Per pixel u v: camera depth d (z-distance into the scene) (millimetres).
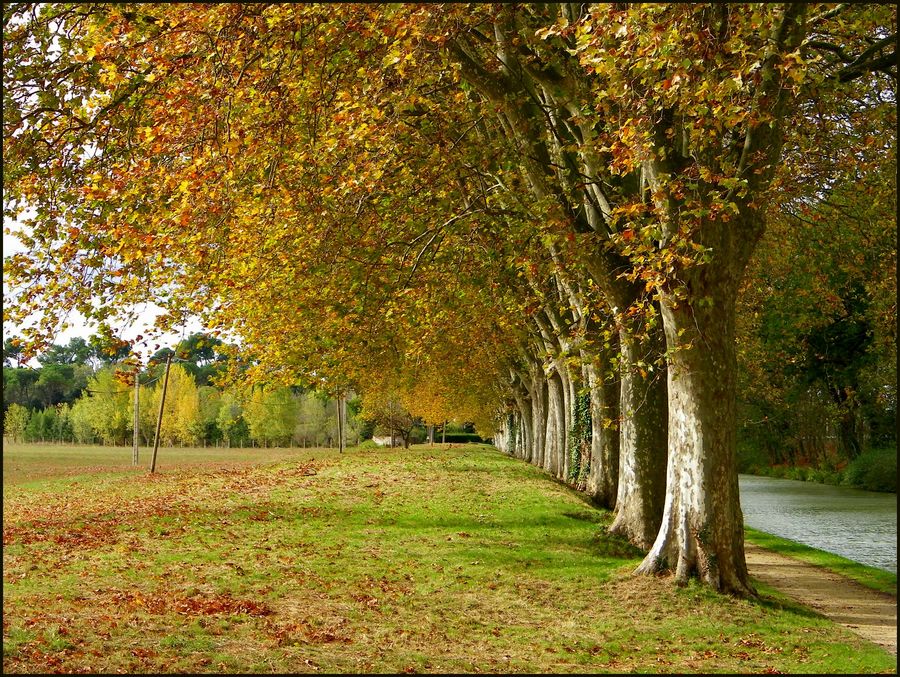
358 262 17844
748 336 27766
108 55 12195
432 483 30328
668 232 11930
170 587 12742
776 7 9977
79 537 18125
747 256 12586
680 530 13078
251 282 17891
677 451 13156
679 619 11461
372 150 15117
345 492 27297
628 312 13578
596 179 14539
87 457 68562
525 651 9938
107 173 14430
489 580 13883
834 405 52094
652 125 10578
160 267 15945
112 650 8961
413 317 19547
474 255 20453
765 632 10930
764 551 20859
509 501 24359
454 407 60094
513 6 13602
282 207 15523
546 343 26250
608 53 8984
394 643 10047
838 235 22812
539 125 15711
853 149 18547
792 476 57000
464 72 13992
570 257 14898
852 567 18031
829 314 29438
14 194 14906
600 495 23875
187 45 11711
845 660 9711
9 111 13648
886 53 15625
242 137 12625
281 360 20625
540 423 46281
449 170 17734
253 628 10359
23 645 8914
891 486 43375
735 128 12789
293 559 15398
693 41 9859
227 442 92250
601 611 11992
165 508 23703
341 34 11852
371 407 68500
